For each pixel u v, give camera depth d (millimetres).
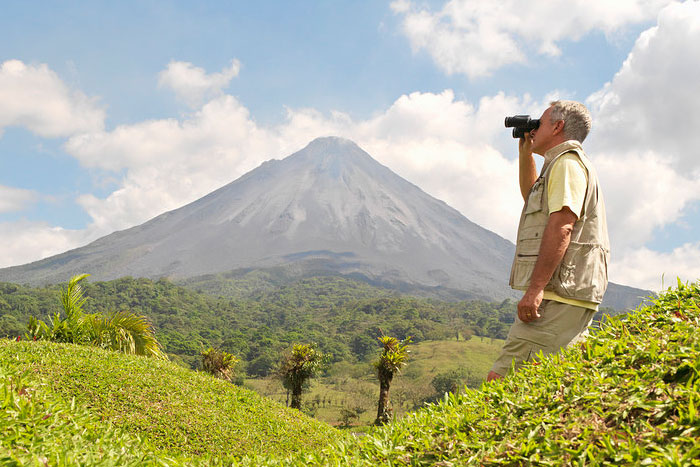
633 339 2607
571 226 3180
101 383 8039
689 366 2084
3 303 167375
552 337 3168
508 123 4074
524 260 3430
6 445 2205
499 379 2992
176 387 8977
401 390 111312
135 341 12492
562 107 3553
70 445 2367
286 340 171750
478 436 2287
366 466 2363
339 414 89938
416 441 2441
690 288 3178
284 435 8883
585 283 3195
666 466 1578
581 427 2016
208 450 7637
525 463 1975
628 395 2072
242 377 122125
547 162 3467
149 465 2443
